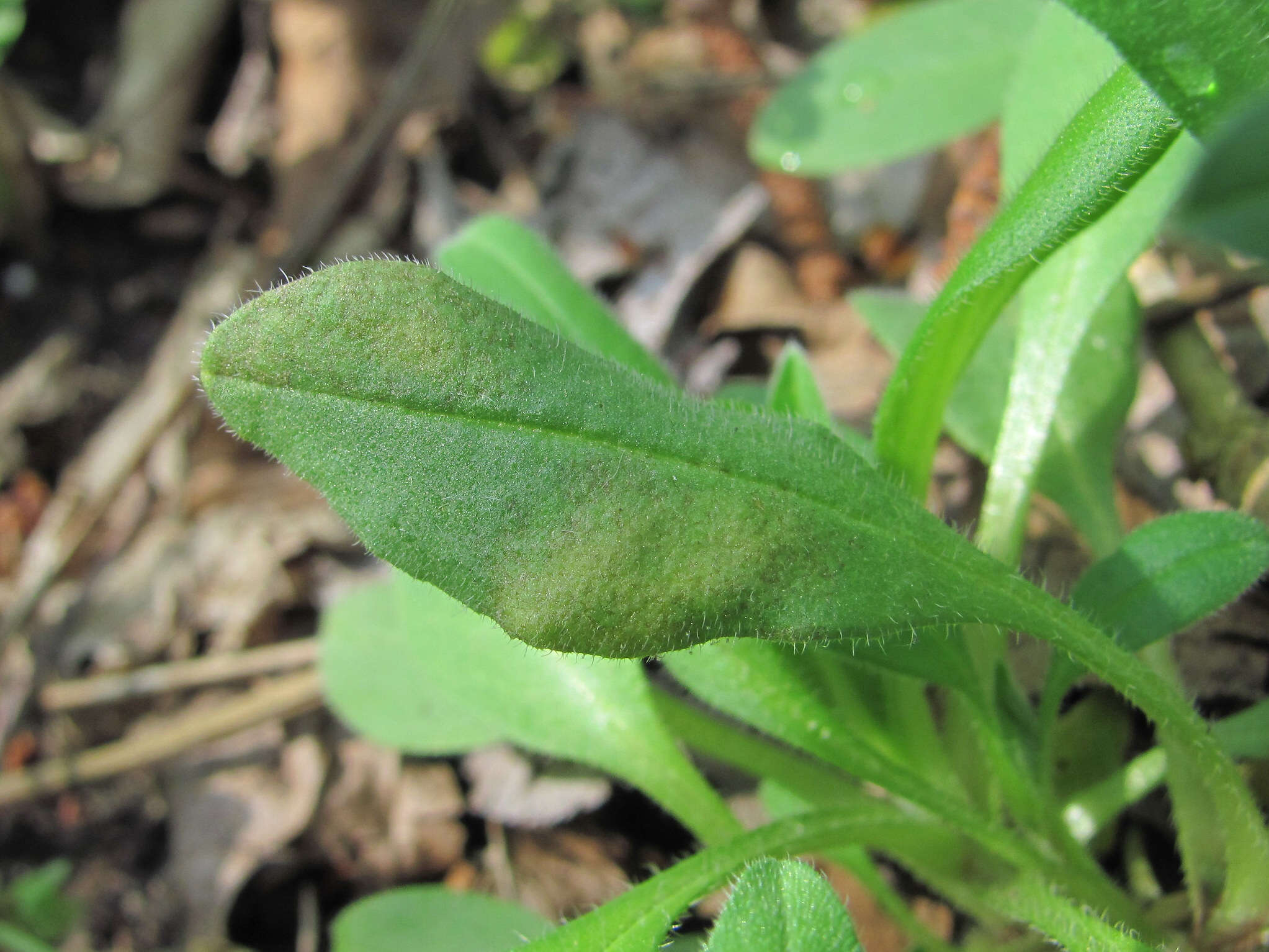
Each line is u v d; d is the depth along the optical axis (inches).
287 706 6.0
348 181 8.1
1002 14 6.2
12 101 8.7
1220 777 3.4
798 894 2.9
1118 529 4.3
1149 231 3.8
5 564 7.3
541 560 2.9
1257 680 4.7
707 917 5.0
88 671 6.8
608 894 5.3
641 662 4.1
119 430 7.8
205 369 2.9
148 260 8.7
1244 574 3.4
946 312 3.2
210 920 5.8
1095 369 4.5
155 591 7.1
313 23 9.1
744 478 3.0
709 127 8.4
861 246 7.6
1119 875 4.6
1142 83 2.9
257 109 9.2
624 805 5.7
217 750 6.4
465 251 4.6
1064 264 4.0
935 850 4.0
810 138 6.3
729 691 3.8
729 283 7.6
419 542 2.9
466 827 5.8
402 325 2.9
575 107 8.8
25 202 8.6
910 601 3.0
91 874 6.1
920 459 3.7
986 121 5.9
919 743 4.1
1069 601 3.6
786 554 3.0
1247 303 5.4
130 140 8.9
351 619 5.6
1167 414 5.5
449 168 8.8
